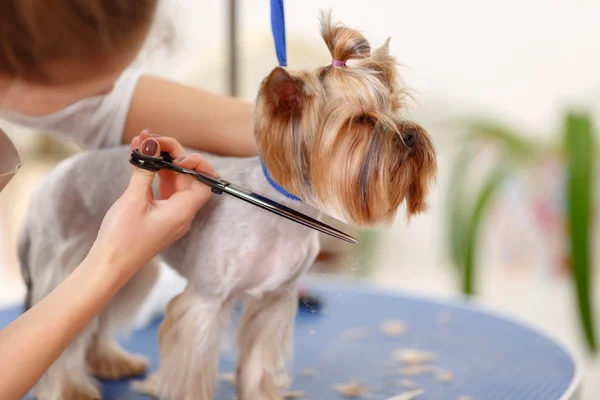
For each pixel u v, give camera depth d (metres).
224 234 1.37
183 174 1.24
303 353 1.85
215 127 1.63
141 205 1.18
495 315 2.25
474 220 3.08
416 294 2.54
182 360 1.40
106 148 1.65
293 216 1.23
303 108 1.22
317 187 1.25
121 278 1.14
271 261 1.39
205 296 1.41
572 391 1.51
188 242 1.43
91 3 0.99
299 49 1.85
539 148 3.42
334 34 1.31
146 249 1.17
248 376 1.48
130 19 1.05
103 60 1.05
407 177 1.29
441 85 3.64
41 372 1.05
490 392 1.54
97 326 1.68
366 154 1.24
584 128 2.84
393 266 4.23
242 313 1.53
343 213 1.27
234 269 1.38
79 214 1.58
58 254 1.56
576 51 3.78
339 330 2.07
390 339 1.98
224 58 2.11
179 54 1.45
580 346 3.26
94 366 1.72
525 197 3.80
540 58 3.81
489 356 1.82
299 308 2.04
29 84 1.05
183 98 1.67
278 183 1.27
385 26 3.04
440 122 3.39
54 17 0.96
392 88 1.34
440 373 1.68
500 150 3.39
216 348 1.43
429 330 2.08
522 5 3.77
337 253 1.77
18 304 2.30
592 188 2.88
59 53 1.00
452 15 3.67
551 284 3.82
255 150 1.61
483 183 3.22
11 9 0.94
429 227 4.13
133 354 1.86
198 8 1.45
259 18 2.15
